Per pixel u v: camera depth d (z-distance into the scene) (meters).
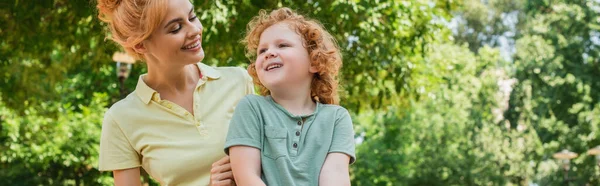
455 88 24.64
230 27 10.38
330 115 2.71
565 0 25.52
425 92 13.56
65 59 12.84
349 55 11.57
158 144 3.17
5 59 12.31
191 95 3.23
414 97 13.01
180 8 2.95
